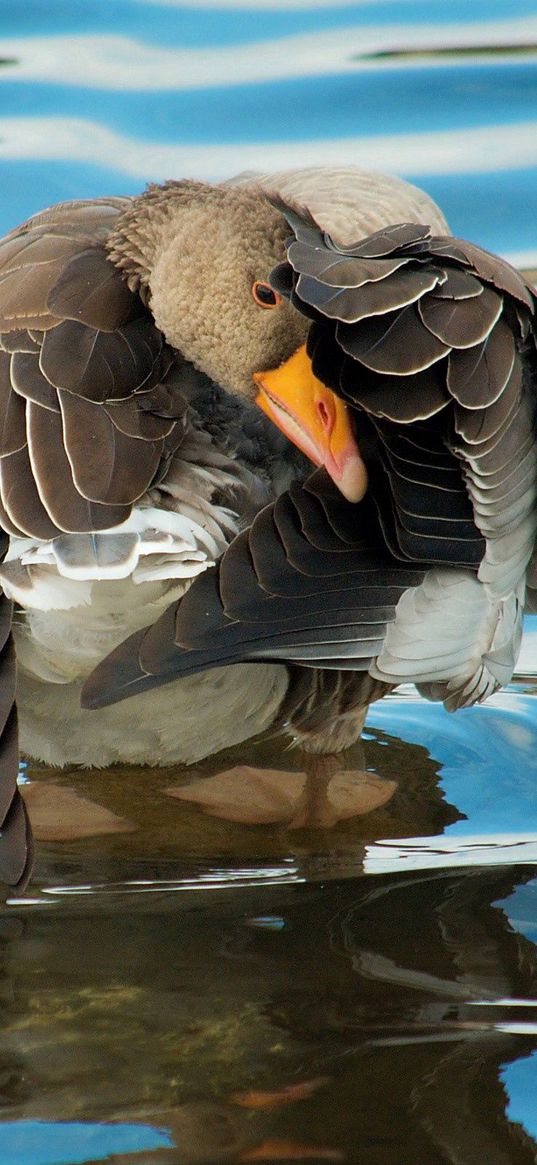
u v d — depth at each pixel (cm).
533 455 447
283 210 482
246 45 988
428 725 548
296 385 465
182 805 484
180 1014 345
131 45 986
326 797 488
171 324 479
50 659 440
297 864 436
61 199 805
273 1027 339
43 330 436
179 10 1032
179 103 912
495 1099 312
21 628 440
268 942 380
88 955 374
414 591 417
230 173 827
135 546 403
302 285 379
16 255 477
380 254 402
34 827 465
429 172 843
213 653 380
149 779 508
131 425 423
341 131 887
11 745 389
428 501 420
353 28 1003
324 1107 312
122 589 412
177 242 476
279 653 386
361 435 445
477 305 405
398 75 940
